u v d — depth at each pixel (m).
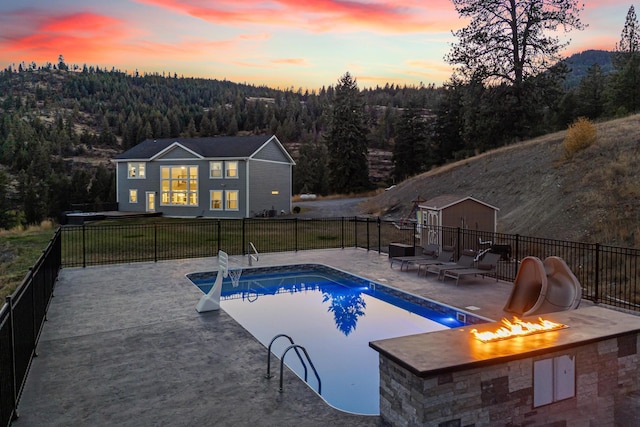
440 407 4.12
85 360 6.29
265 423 4.55
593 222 15.88
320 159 73.19
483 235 15.52
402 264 13.35
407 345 4.73
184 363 6.20
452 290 10.58
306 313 10.09
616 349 5.14
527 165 25.47
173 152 33.91
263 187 33.97
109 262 14.66
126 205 35.91
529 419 4.59
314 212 35.94
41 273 7.82
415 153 57.53
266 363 6.24
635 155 18.89
